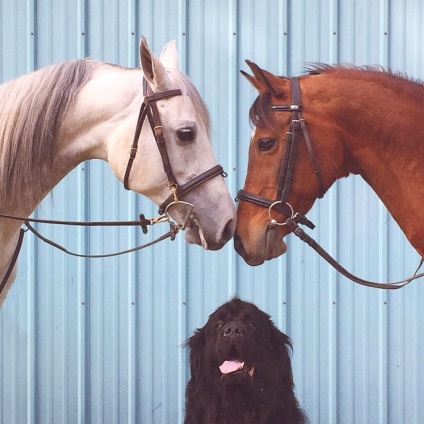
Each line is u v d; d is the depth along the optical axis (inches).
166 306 292.2
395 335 291.0
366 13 290.8
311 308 291.4
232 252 291.4
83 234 291.3
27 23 291.9
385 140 199.2
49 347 292.4
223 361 222.4
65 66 199.5
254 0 292.0
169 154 193.5
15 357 291.9
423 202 198.2
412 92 200.2
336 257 290.4
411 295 290.4
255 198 199.3
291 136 197.5
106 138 197.2
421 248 200.1
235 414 225.6
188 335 291.7
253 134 201.6
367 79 201.5
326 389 291.1
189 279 292.2
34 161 196.2
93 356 292.7
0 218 199.6
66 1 292.2
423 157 198.2
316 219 291.0
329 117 198.8
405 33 291.0
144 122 194.2
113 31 292.2
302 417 236.5
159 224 292.4
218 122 291.3
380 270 289.9
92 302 292.5
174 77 195.9
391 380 291.3
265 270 291.4
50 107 195.9
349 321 291.3
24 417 292.4
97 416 292.7
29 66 292.0
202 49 292.2
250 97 291.4
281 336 234.1
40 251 292.0
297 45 291.7
